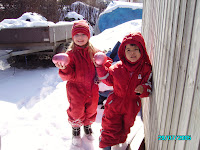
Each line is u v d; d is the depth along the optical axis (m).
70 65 2.22
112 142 2.05
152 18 2.15
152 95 1.85
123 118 2.09
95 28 9.17
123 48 1.93
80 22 2.25
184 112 0.88
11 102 3.43
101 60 2.01
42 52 5.61
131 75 1.94
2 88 4.07
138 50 1.84
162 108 1.35
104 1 16.34
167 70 1.25
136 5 8.26
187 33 0.88
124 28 4.87
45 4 10.89
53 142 2.41
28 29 4.91
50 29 5.00
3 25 4.81
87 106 2.33
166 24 1.34
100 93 3.28
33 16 6.45
